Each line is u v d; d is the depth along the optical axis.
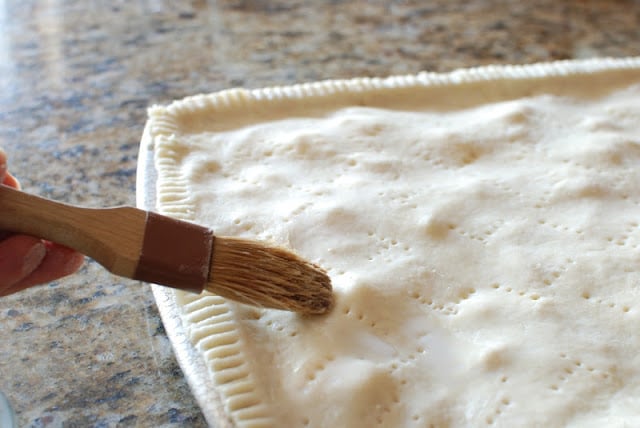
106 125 0.56
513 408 0.34
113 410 0.37
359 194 0.42
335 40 0.69
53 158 0.53
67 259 0.35
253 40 0.69
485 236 0.41
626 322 0.37
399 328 0.36
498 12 0.75
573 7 0.77
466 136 0.47
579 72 0.53
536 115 0.49
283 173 0.44
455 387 0.34
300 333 0.36
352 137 0.46
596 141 0.47
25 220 0.33
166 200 0.42
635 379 0.35
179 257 0.33
